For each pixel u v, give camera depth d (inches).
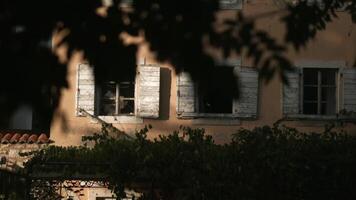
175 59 212.4
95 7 197.8
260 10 669.9
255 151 575.5
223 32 239.6
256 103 759.7
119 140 635.5
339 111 761.0
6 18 182.4
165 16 210.8
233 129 760.3
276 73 273.4
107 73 206.2
